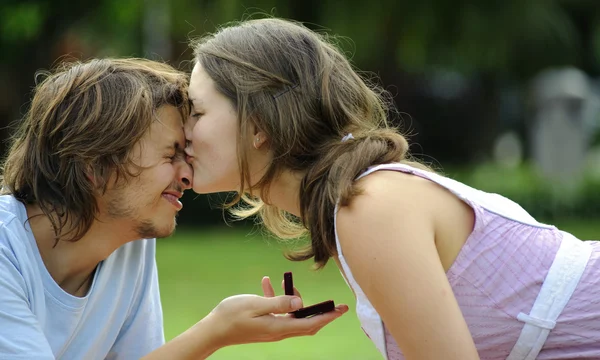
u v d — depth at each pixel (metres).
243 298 3.27
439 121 27.69
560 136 19.16
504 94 26.91
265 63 3.22
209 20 17.02
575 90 19.62
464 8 18.08
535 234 3.07
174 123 3.28
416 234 2.79
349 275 2.94
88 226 3.22
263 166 3.24
